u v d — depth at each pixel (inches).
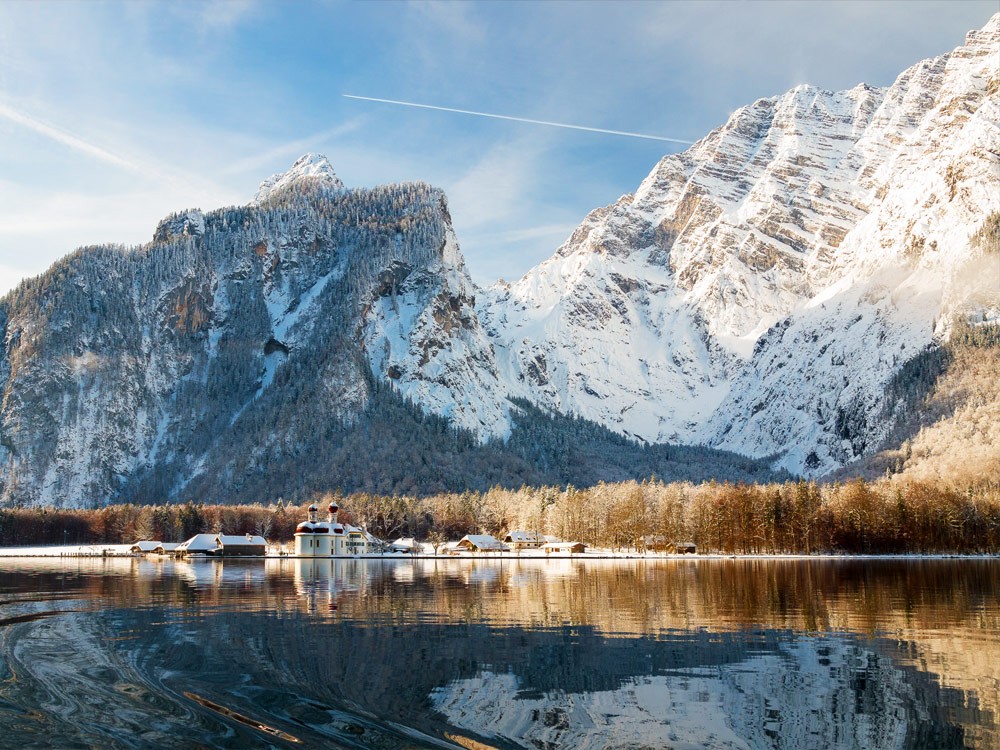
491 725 1376.7
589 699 1545.3
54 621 2527.1
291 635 2240.4
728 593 3617.1
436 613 2775.6
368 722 1387.8
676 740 1311.5
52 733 1317.7
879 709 1488.7
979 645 2130.9
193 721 1386.6
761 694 1588.3
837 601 3240.7
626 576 4916.3
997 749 1279.5
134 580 4414.4
